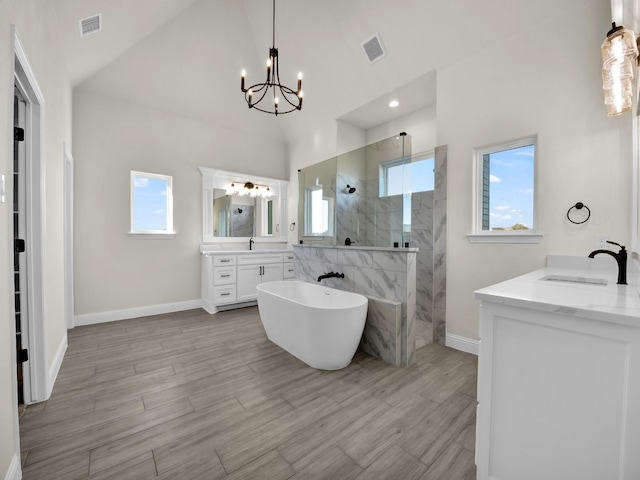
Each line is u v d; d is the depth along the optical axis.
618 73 1.40
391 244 2.71
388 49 2.91
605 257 1.88
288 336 2.49
